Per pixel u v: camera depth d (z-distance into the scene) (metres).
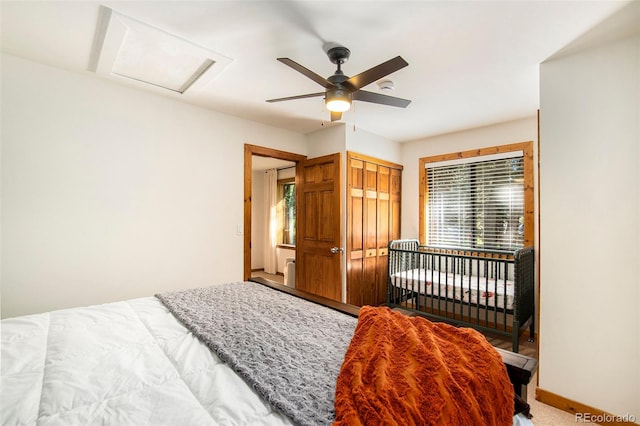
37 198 2.17
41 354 1.16
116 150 2.51
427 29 1.73
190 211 2.94
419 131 3.82
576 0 1.48
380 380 0.87
